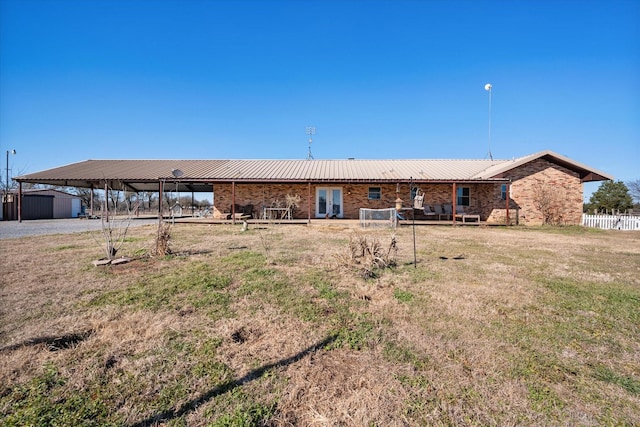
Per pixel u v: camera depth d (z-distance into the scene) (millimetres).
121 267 5492
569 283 4797
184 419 1869
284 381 2248
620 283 4828
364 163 20703
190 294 4074
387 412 1940
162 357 2545
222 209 18297
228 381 2236
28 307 3580
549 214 16172
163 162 21078
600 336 3023
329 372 2369
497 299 4020
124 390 2129
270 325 3178
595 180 16047
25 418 1850
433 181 15133
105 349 2662
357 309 3619
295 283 4594
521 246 8539
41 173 17641
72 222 17625
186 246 7930
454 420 1884
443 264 6027
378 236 10469
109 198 10977
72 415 1887
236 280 4758
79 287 4328
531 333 3061
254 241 8930
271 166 19562
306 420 1875
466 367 2463
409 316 3436
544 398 2098
